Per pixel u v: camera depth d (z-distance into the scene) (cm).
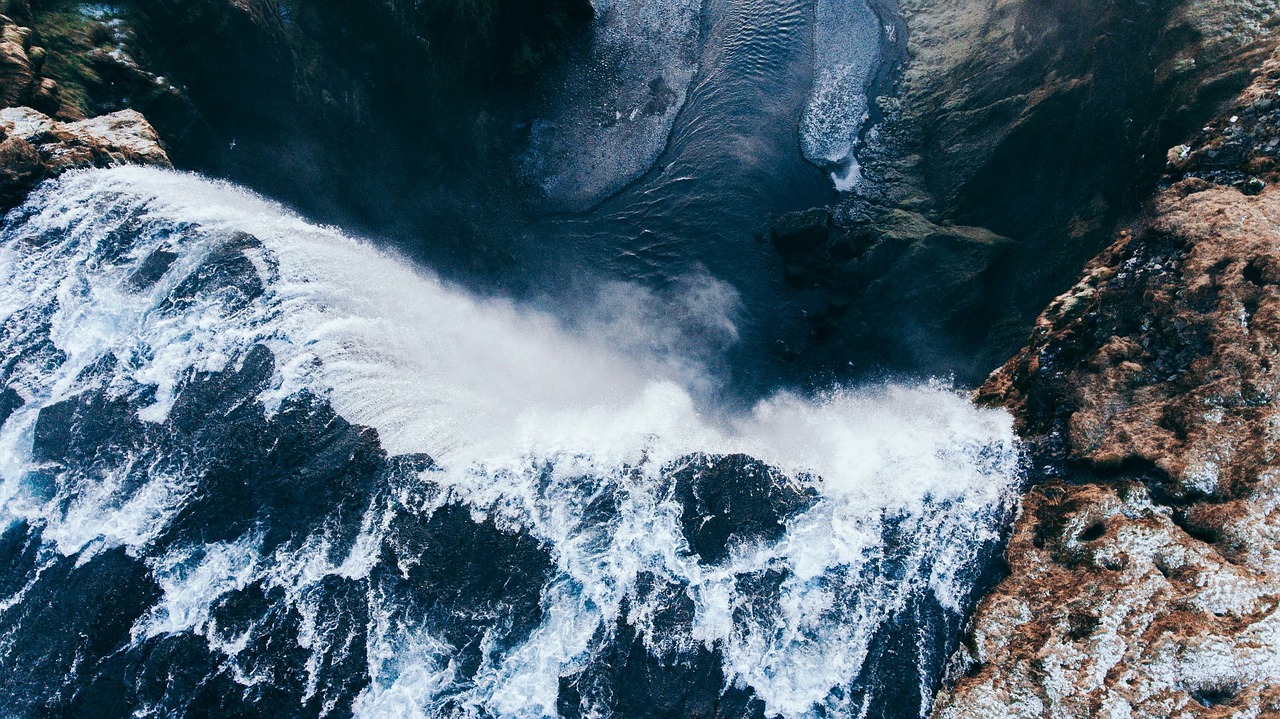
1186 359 2084
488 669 1925
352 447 2147
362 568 1994
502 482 2200
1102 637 1781
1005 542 2098
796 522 2202
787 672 1962
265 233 2430
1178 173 2389
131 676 1847
